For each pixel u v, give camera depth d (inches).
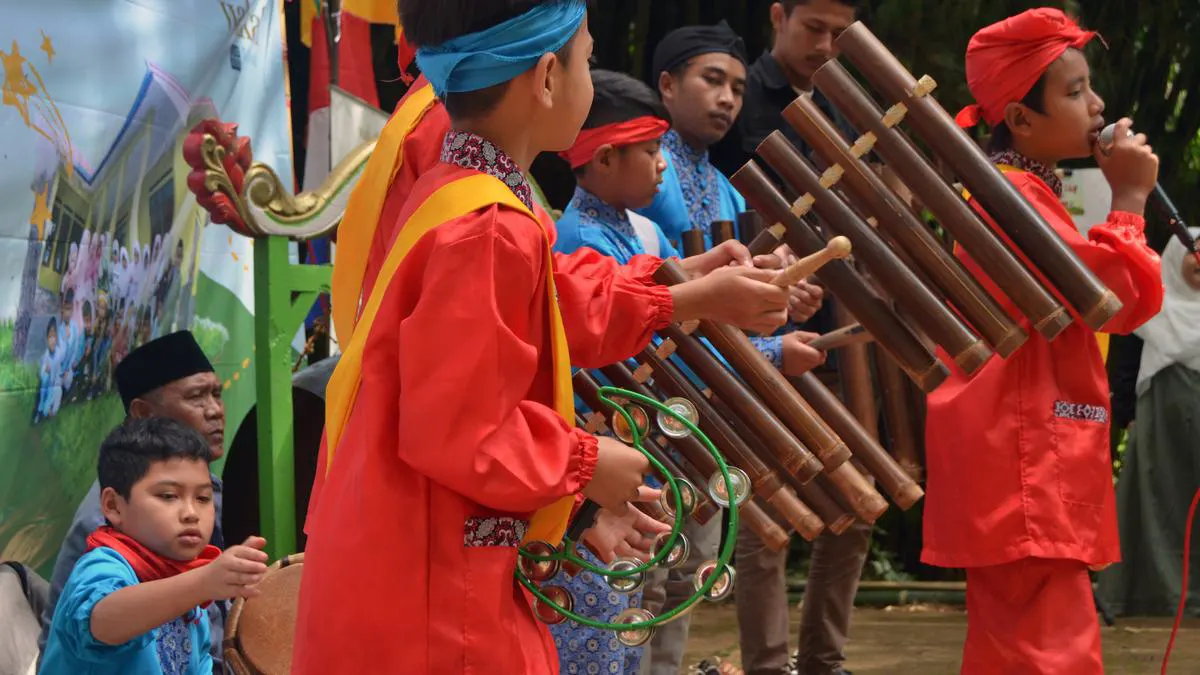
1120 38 329.7
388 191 100.0
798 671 195.5
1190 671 226.1
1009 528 143.6
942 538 149.5
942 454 149.5
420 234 85.3
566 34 90.4
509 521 86.7
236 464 207.0
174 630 133.2
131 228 174.4
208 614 147.4
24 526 150.5
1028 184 147.7
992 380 146.0
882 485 117.4
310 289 175.0
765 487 105.5
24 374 148.8
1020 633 145.8
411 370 81.2
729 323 101.6
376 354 84.6
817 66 206.2
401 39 102.8
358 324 88.5
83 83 160.7
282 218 168.7
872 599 295.9
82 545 144.0
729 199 196.9
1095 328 110.9
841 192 114.7
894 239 111.4
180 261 190.4
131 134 172.2
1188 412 268.7
